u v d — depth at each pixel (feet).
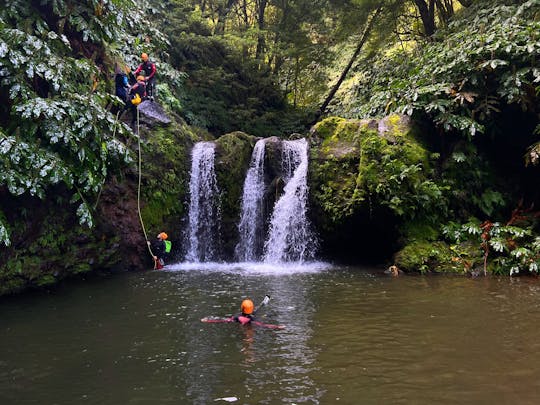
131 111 36.32
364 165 32.32
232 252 38.14
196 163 38.29
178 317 19.34
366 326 17.48
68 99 22.49
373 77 53.93
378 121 35.78
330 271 30.71
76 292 24.73
